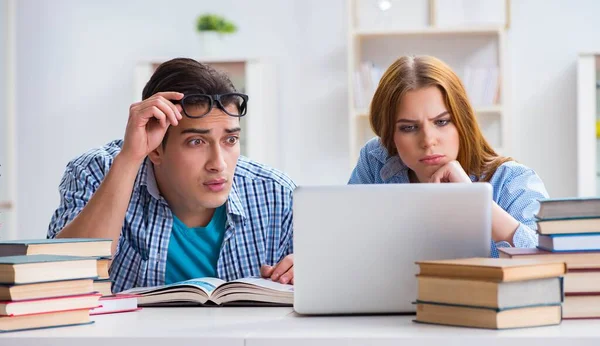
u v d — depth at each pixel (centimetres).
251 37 474
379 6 442
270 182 232
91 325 142
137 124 196
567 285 141
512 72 454
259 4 473
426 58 225
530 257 144
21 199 492
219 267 221
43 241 162
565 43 449
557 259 143
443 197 151
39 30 489
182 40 479
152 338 128
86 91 488
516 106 454
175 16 480
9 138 476
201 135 196
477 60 451
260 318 150
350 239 152
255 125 452
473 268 132
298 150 472
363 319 148
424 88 219
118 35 485
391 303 152
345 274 152
